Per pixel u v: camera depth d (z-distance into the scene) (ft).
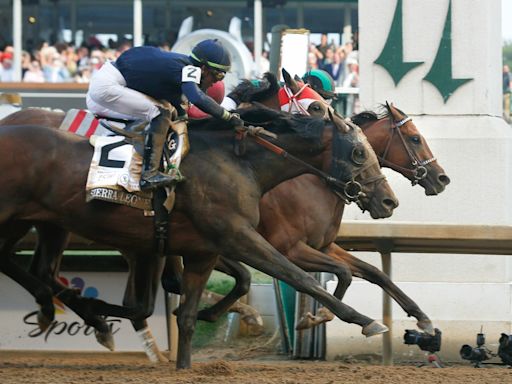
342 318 30.01
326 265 36.06
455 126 47.06
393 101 47.60
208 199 30.12
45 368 33.50
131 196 29.76
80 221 30.07
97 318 34.32
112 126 30.58
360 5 47.91
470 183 46.68
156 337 40.09
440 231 38.42
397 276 46.34
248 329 46.93
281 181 31.71
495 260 46.16
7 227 31.32
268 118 31.71
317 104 37.86
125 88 31.09
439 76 47.37
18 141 29.76
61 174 29.78
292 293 45.42
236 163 30.89
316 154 31.94
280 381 29.01
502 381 30.27
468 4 47.39
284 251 36.19
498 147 46.68
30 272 34.99
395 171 42.39
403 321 45.03
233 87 39.40
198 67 30.96
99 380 28.94
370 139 40.11
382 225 38.68
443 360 45.09
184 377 29.68
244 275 35.12
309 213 36.29
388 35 47.70
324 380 29.81
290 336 45.16
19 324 40.11
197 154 30.50
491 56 47.83
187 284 31.58
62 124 36.52
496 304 45.62
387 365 40.68
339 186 31.91
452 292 45.70
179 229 30.40
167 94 31.24
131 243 30.53
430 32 47.52
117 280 40.63
